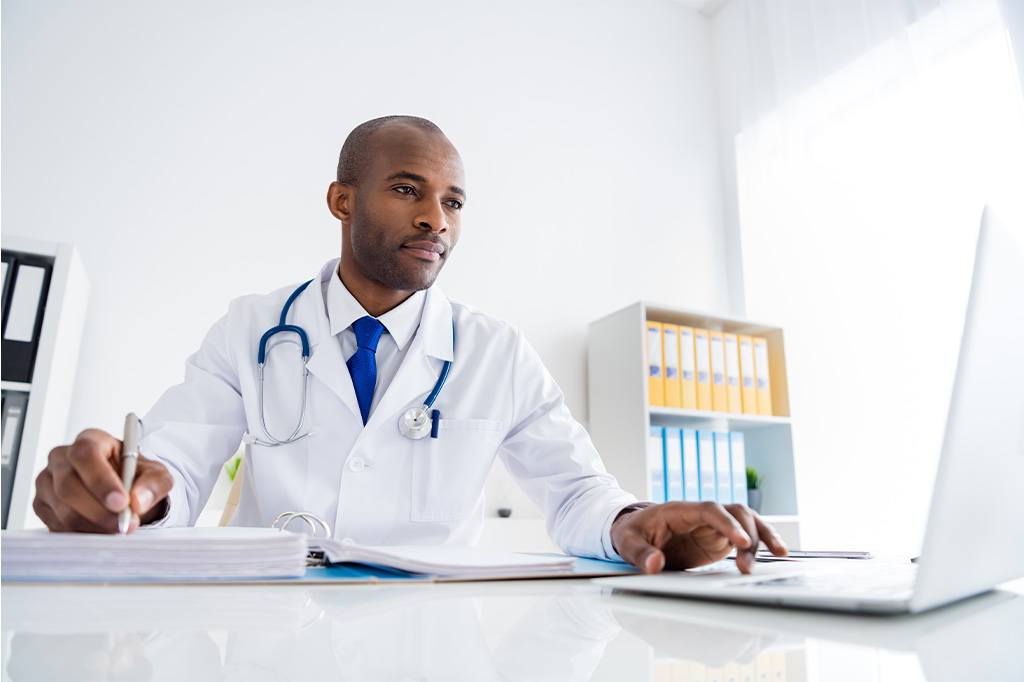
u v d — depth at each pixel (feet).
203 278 6.56
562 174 8.60
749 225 9.11
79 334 5.81
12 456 4.76
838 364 7.63
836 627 1.04
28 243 5.06
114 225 6.35
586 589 1.48
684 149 9.56
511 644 0.91
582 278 8.36
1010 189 6.31
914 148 7.15
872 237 7.46
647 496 6.69
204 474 3.18
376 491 3.22
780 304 8.45
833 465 7.49
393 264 3.60
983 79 6.64
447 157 3.75
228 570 1.46
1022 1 6.26
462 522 3.42
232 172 6.94
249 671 0.74
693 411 7.19
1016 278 1.27
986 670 0.76
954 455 1.08
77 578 1.37
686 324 7.88
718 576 1.62
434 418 3.39
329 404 3.37
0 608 1.07
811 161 8.29
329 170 7.38
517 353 3.81
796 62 8.70
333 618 1.06
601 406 7.53
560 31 9.11
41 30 6.48
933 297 6.81
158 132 6.73
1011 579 1.40
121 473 1.75
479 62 8.48
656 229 9.03
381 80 7.88
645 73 9.57
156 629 0.93
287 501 3.21
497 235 8.02
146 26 6.93
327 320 3.61
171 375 6.24
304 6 7.70
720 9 10.19
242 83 7.21
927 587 1.08
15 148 6.16
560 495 3.13
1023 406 1.31
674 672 0.76
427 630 0.99
